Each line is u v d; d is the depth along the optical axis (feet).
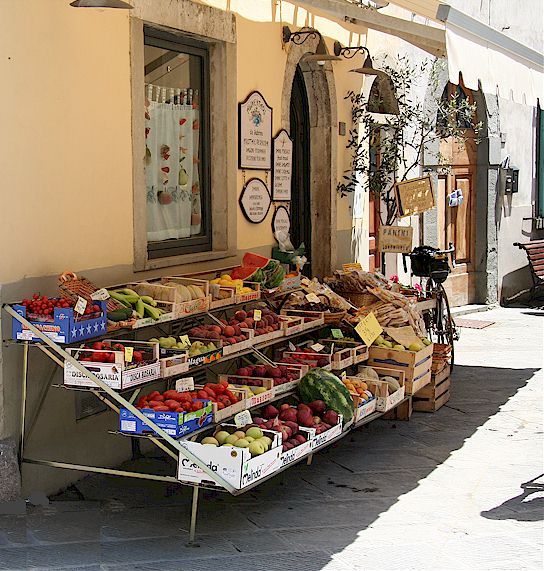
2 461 18.78
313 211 35.45
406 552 17.98
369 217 39.73
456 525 19.53
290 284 27.63
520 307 51.78
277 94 30.66
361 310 29.01
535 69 32.50
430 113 44.14
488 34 27.45
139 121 23.35
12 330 18.84
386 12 38.52
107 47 22.03
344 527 19.31
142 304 20.49
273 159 30.58
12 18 19.01
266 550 17.92
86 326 18.65
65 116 20.70
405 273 42.88
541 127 56.08
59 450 20.84
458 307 49.26
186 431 18.38
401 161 39.32
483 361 36.91
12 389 19.13
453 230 48.85
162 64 25.67
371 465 23.70
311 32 31.42
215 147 27.86
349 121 36.47
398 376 26.73
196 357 20.51
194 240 27.17
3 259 18.88
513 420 28.19
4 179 18.89
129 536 18.43
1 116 18.78
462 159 48.98
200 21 25.73
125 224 22.95
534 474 23.03
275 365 23.35
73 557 17.24
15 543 17.79
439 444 25.64
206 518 19.61
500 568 17.29
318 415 22.13
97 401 22.20
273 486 21.91
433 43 33.40
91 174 21.62
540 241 53.36
